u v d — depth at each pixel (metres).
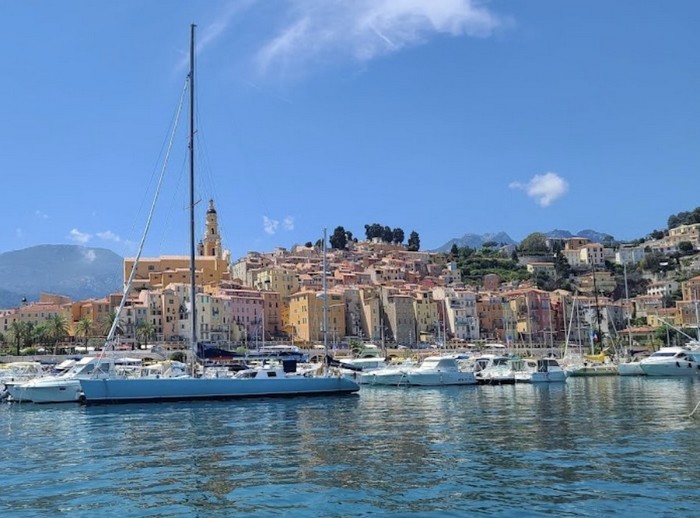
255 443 36.28
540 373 92.81
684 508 21.03
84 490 25.14
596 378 106.75
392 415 50.88
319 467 28.78
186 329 199.12
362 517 20.92
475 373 94.75
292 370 72.88
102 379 60.38
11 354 171.50
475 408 55.84
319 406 59.66
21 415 55.47
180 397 62.50
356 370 96.56
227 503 22.92
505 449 32.56
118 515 21.66
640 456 29.59
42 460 31.94
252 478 26.75
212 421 47.62
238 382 65.12
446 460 29.88
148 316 199.38
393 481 25.69
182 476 27.39
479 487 24.34
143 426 45.03
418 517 20.77
